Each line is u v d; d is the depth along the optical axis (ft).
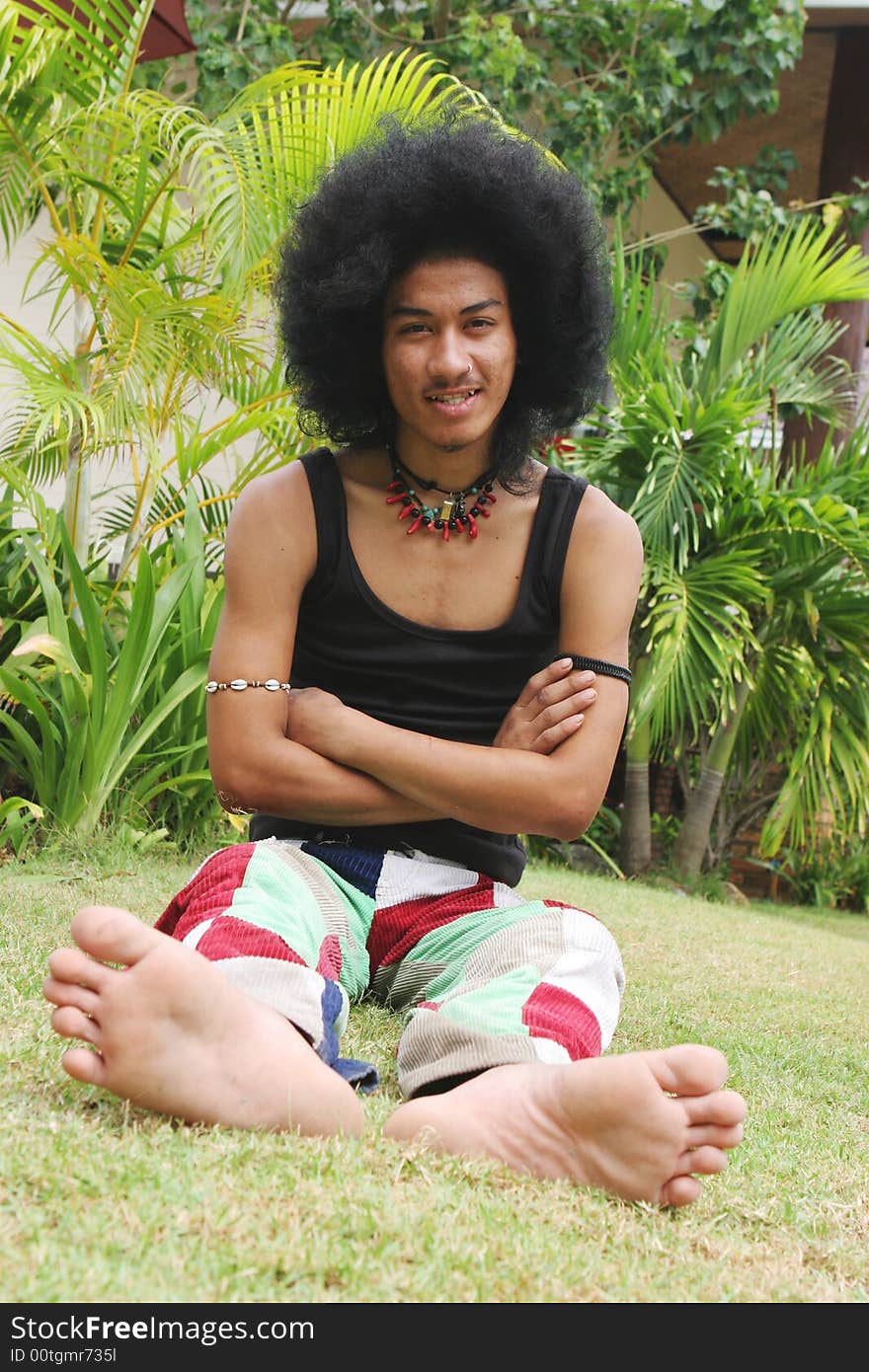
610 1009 5.12
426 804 5.74
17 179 12.73
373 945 5.85
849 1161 5.39
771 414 22.67
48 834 11.73
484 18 25.04
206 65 23.32
